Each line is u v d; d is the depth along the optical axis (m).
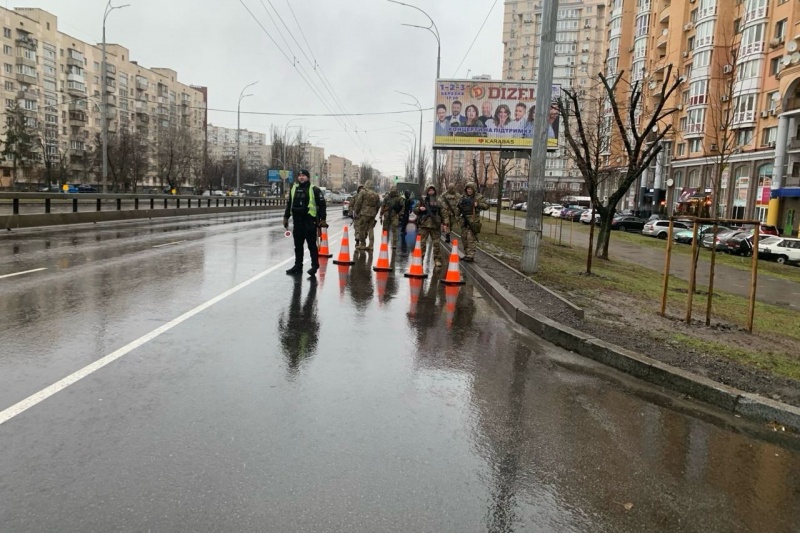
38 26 76.00
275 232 22.08
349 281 10.89
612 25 73.00
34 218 19.92
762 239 32.66
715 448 4.20
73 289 8.71
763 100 45.06
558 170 101.12
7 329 6.27
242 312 7.66
